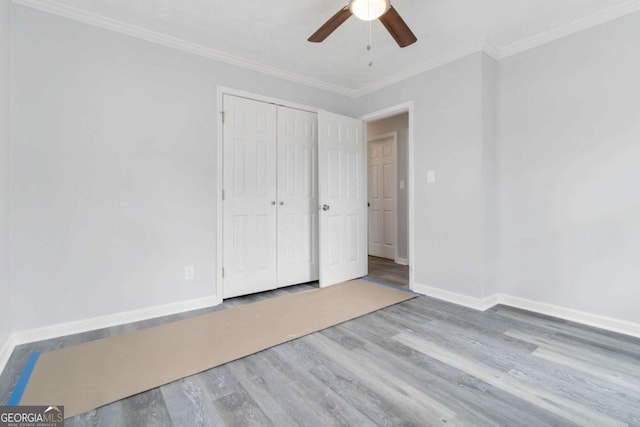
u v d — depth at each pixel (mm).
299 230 3527
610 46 2270
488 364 1822
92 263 2318
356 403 1477
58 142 2188
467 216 2812
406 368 1783
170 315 2619
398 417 1379
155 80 2564
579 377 1686
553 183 2564
